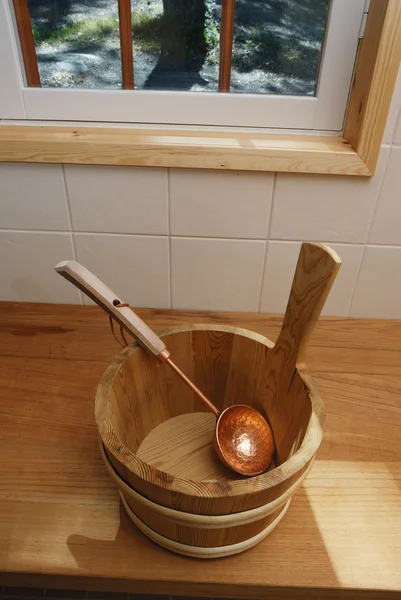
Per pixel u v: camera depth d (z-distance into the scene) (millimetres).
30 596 876
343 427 652
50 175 754
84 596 879
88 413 661
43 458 597
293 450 543
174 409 682
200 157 713
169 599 878
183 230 808
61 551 506
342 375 743
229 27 687
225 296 887
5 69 713
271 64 715
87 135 732
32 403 675
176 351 633
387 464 604
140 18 682
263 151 704
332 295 877
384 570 498
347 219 783
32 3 670
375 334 850
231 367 652
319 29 683
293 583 487
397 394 709
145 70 726
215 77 729
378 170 731
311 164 711
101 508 547
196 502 409
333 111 737
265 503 435
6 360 754
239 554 511
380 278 851
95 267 861
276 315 894
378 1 614
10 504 546
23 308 888
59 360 757
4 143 710
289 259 835
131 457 431
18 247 841
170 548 498
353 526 536
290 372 568
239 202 772
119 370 544
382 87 644
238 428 606
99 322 854
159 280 872
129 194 771
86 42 704
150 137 728
